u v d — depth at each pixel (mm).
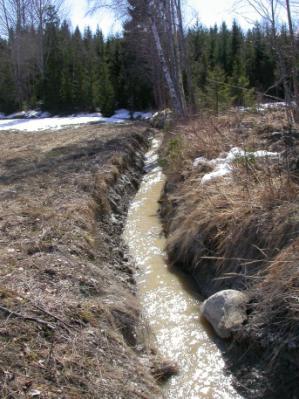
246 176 6125
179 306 5180
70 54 34438
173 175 8844
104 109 27828
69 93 30641
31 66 35062
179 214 6879
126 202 9156
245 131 8781
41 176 9023
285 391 3518
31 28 36281
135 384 3504
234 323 4289
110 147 12492
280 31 8312
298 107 7879
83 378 3209
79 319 3877
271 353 3789
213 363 4137
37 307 3844
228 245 5270
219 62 29266
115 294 4695
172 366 4039
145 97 29375
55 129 20016
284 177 5566
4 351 3232
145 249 6879
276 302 4016
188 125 11195
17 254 4926
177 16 16688
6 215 6250
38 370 3154
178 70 16406
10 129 21250
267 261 4402
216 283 5262
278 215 4879
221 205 5895
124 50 29734
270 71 25938
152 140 17609
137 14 15812
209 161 7785
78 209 6660
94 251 5723
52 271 4598
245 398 3666
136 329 4410
